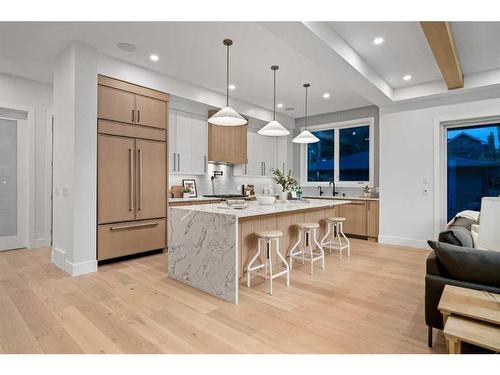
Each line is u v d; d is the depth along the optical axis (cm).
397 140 494
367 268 361
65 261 337
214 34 310
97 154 350
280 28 257
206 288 279
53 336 199
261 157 664
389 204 504
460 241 199
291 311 241
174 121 486
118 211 370
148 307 246
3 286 290
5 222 435
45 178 461
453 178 470
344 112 621
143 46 336
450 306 151
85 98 330
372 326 217
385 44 327
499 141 435
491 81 390
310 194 685
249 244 328
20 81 432
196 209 299
